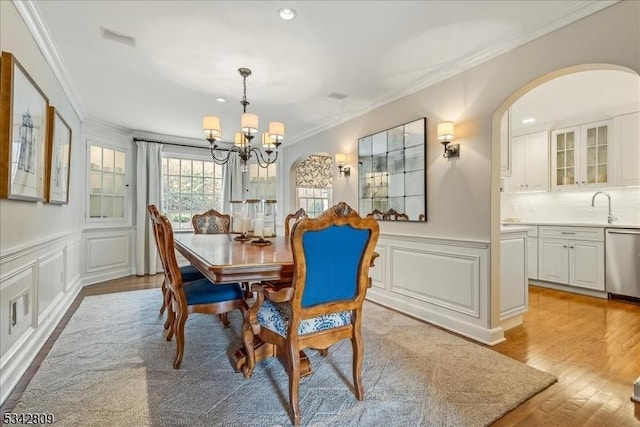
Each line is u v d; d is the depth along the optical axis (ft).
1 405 5.20
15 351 5.99
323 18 6.69
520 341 7.93
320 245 4.79
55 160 8.83
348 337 5.48
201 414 4.99
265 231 9.70
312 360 6.86
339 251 5.00
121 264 15.42
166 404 5.24
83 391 5.60
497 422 4.87
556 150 14.64
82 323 9.03
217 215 13.76
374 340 7.96
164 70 9.12
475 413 5.04
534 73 7.06
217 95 11.02
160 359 6.84
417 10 6.44
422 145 9.74
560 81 10.29
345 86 10.22
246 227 9.24
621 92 11.16
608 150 12.94
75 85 10.21
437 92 9.39
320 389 5.73
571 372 6.36
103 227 14.39
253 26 6.97
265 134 10.11
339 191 13.79
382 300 11.27
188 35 7.32
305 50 8.00
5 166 5.49
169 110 12.69
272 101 11.64
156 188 16.16
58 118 9.04
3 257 5.45
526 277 9.24
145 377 6.10
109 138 14.84
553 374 6.26
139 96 11.17
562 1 6.17
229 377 6.13
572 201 14.73
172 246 6.48
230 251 6.77
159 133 16.44
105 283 14.05
